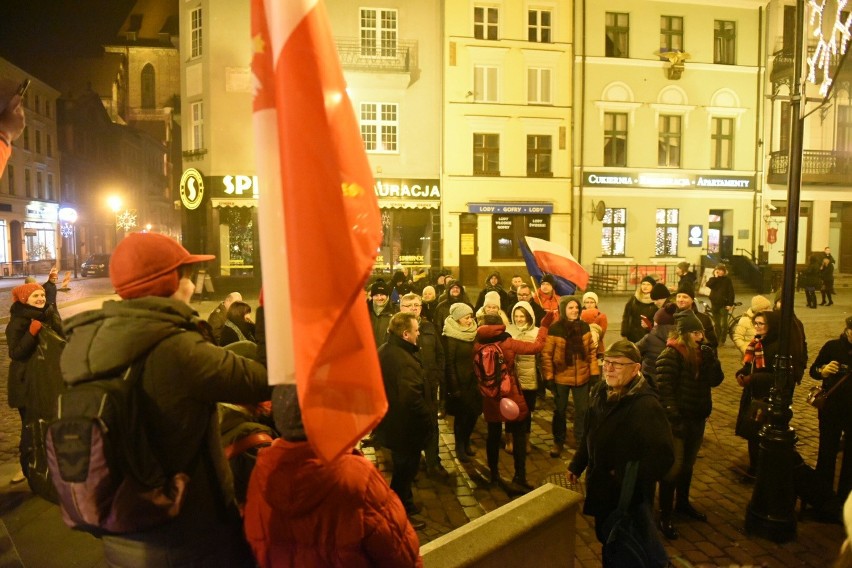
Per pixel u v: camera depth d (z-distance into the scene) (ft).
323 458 5.10
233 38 73.51
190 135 76.59
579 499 10.62
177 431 5.28
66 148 151.53
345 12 74.23
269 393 5.97
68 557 12.09
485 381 17.37
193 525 5.52
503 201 77.61
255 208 75.05
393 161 75.92
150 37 188.96
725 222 82.99
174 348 5.23
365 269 5.27
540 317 27.66
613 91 78.89
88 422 4.81
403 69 73.26
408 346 15.07
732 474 18.62
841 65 14.16
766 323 17.33
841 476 15.84
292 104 5.17
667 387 14.67
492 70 77.10
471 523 9.59
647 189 80.12
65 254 151.23
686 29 79.82
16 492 15.70
